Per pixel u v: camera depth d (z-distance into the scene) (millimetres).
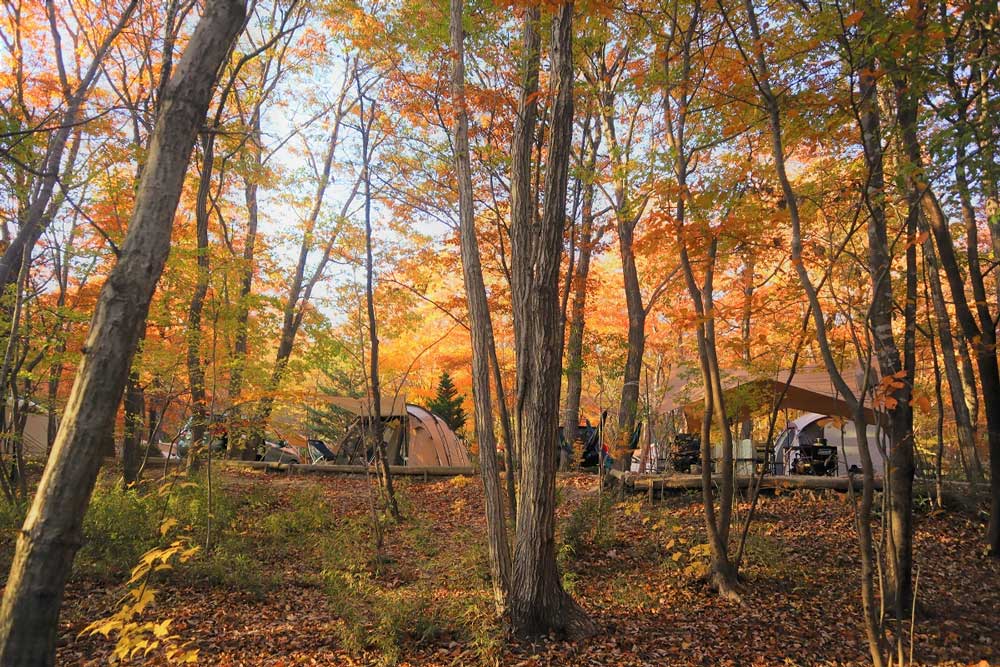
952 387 11773
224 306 10352
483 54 9211
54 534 3375
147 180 3699
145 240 3645
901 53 5332
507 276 10641
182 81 3793
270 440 16953
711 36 8031
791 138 6719
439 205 11430
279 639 6562
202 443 11406
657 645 6656
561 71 6734
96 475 3531
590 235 13062
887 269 5375
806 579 8508
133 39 11062
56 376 10930
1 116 7820
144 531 9273
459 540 10266
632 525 10953
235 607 7449
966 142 5691
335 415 17562
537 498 6797
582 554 9562
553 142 6742
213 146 12703
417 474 15242
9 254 7754
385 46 10156
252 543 9836
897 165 6750
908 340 7625
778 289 7844
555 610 6770
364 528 11023
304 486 13789
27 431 17062
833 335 8906
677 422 14492
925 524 10273
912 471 7613
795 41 6742
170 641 6332
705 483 8273
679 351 15258
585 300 13867
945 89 6668
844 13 5785
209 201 15531
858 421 4977
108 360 3518
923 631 7113
